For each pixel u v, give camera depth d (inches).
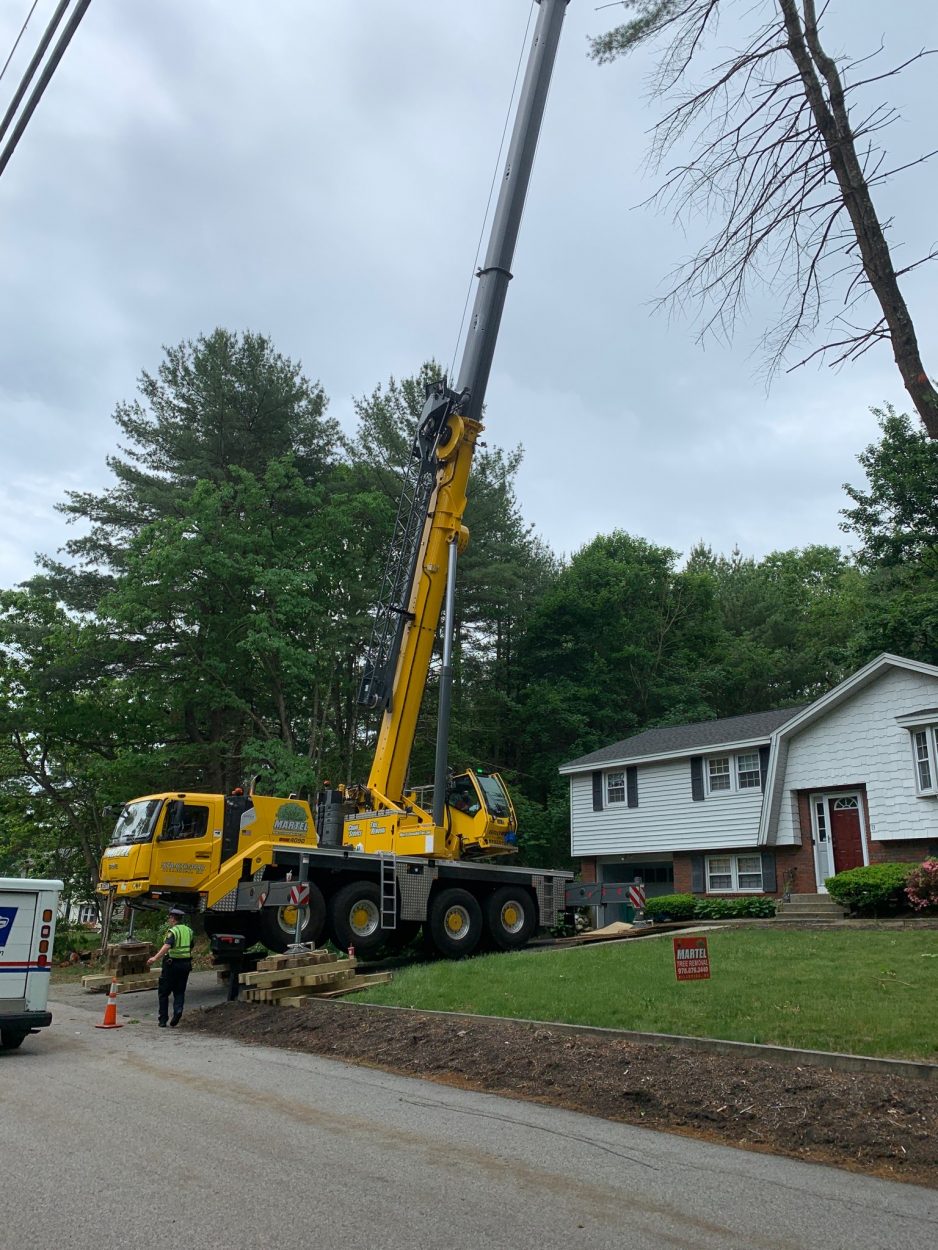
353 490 1258.0
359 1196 205.2
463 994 451.8
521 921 718.5
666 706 1679.4
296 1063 375.6
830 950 496.1
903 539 1147.9
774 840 882.1
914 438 1160.8
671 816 1023.0
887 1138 238.2
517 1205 200.7
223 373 1256.2
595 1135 257.3
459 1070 341.4
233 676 1147.3
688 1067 303.6
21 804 1188.5
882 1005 357.1
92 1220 189.0
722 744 952.9
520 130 625.3
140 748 1160.2
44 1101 301.3
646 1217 194.1
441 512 646.5
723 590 2063.2
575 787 1163.3
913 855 780.0
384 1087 323.3
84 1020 532.4
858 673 818.2
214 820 620.1
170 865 598.9
